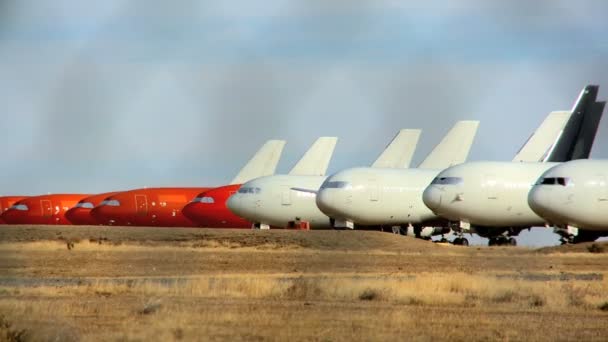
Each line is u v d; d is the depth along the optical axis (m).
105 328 131.12
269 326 135.38
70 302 157.50
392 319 142.00
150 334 125.69
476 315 151.25
